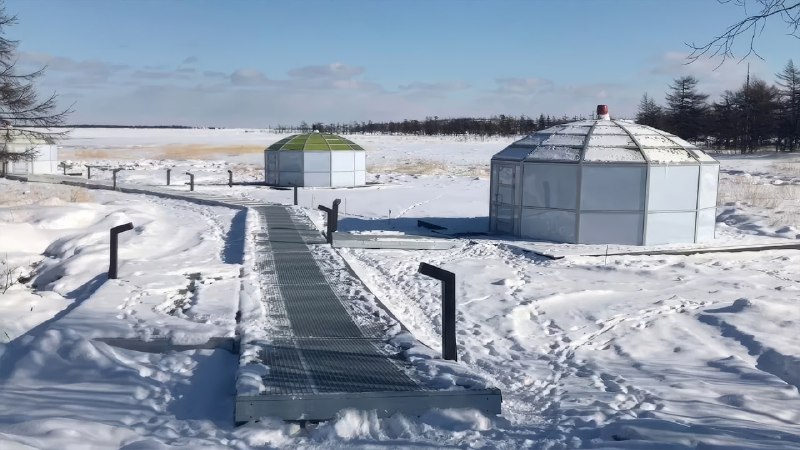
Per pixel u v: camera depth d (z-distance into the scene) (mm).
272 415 6004
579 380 8031
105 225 17969
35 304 10859
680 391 7570
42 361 7438
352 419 5984
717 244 17281
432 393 6289
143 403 6371
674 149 17906
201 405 6449
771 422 6695
